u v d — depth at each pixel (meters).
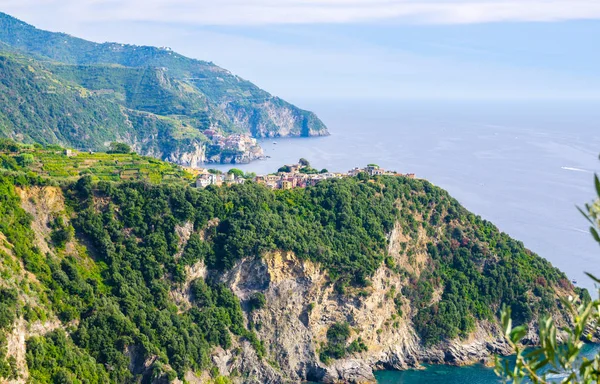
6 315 138.88
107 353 164.12
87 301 171.12
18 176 181.88
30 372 141.25
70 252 181.75
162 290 189.62
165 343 178.12
